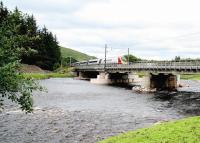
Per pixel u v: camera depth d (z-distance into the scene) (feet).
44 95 208.95
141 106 162.40
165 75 286.46
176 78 290.97
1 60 52.31
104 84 368.07
